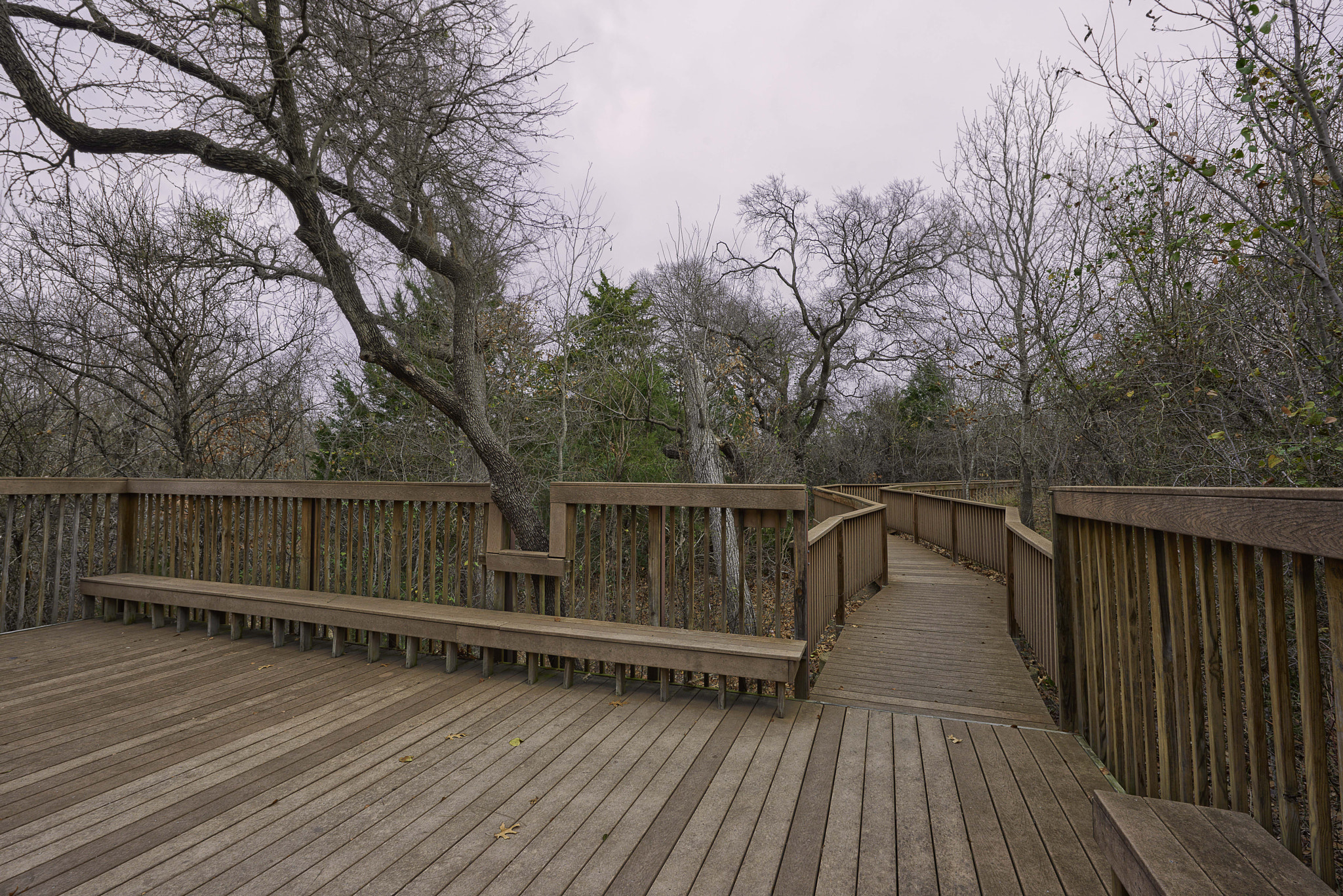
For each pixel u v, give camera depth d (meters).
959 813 2.28
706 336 9.36
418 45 4.96
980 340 9.82
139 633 4.82
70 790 2.44
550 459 8.46
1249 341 4.50
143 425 7.35
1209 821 1.44
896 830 2.17
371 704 3.39
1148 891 1.23
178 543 5.53
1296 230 4.12
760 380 15.22
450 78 5.24
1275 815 2.83
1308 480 3.88
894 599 7.32
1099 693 2.75
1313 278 4.10
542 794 2.43
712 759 2.74
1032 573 4.53
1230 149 4.94
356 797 2.39
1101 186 6.69
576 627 3.71
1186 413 4.93
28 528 4.94
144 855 2.01
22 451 6.71
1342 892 2.19
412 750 2.82
